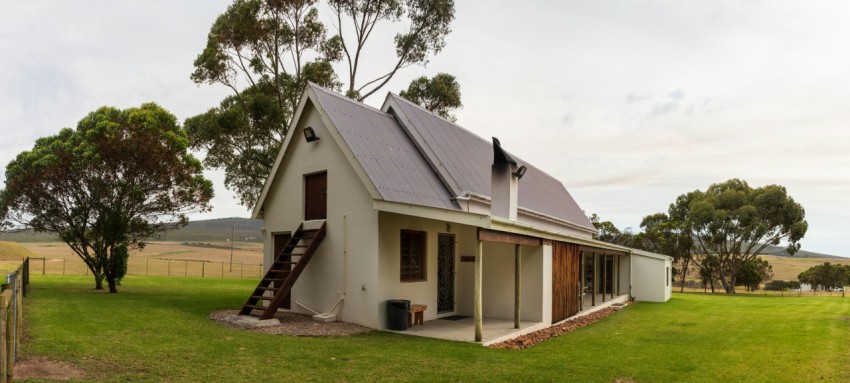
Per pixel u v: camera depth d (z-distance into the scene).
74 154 17.64
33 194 17.11
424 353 9.69
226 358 8.38
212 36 21.58
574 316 18.00
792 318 18.75
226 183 23.59
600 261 28.92
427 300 14.30
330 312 13.15
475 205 15.66
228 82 21.95
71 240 18.61
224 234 124.94
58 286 19.97
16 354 7.29
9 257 47.19
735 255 48.88
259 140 22.02
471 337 11.73
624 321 17.39
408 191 13.02
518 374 8.45
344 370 8.09
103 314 11.80
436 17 24.48
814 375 9.27
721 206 49.81
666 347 12.01
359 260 12.71
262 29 21.34
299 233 14.05
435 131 17.55
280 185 15.34
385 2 24.06
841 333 14.74
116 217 17.48
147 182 18.17
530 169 28.03
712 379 8.83
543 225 22.25
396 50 25.38
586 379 8.41
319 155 14.09
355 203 12.95
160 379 6.96
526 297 14.99
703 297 33.44
